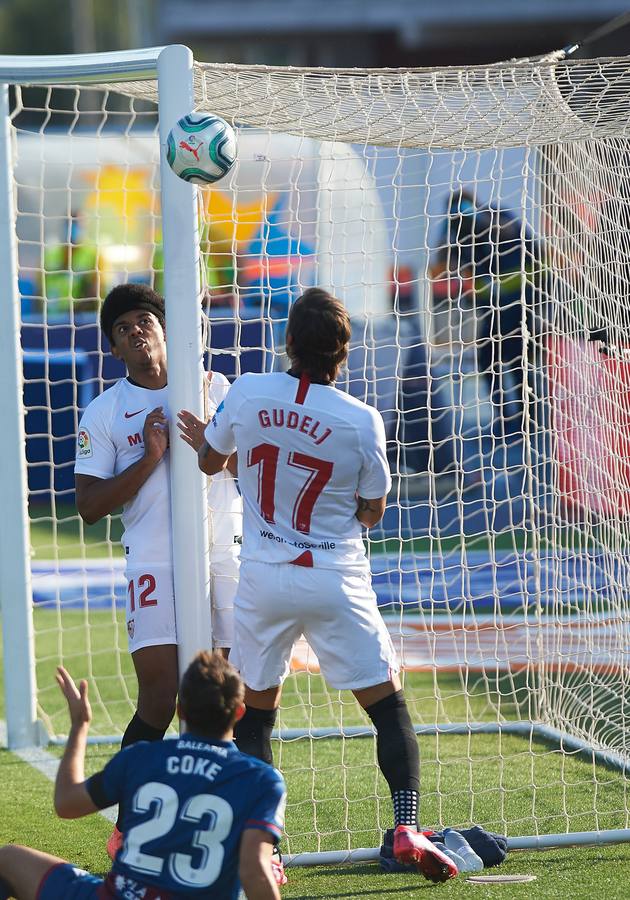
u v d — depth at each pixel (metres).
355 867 14.70
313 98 16.84
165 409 15.10
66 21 117.19
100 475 14.88
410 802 13.10
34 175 49.56
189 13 102.12
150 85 17.78
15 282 21.14
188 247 14.53
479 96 16.97
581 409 20.45
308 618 13.16
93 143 50.91
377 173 41.53
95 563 40.88
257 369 41.91
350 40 100.62
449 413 47.25
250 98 16.67
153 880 9.73
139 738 14.87
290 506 13.11
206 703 10.09
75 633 31.36
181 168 13.92
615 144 18.91
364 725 22.48
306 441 12.93
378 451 13.09
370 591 13.46
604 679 23.17
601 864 14.46
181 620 14.51
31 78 15.35
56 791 10.32
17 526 21.53
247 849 9.62
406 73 16.33
